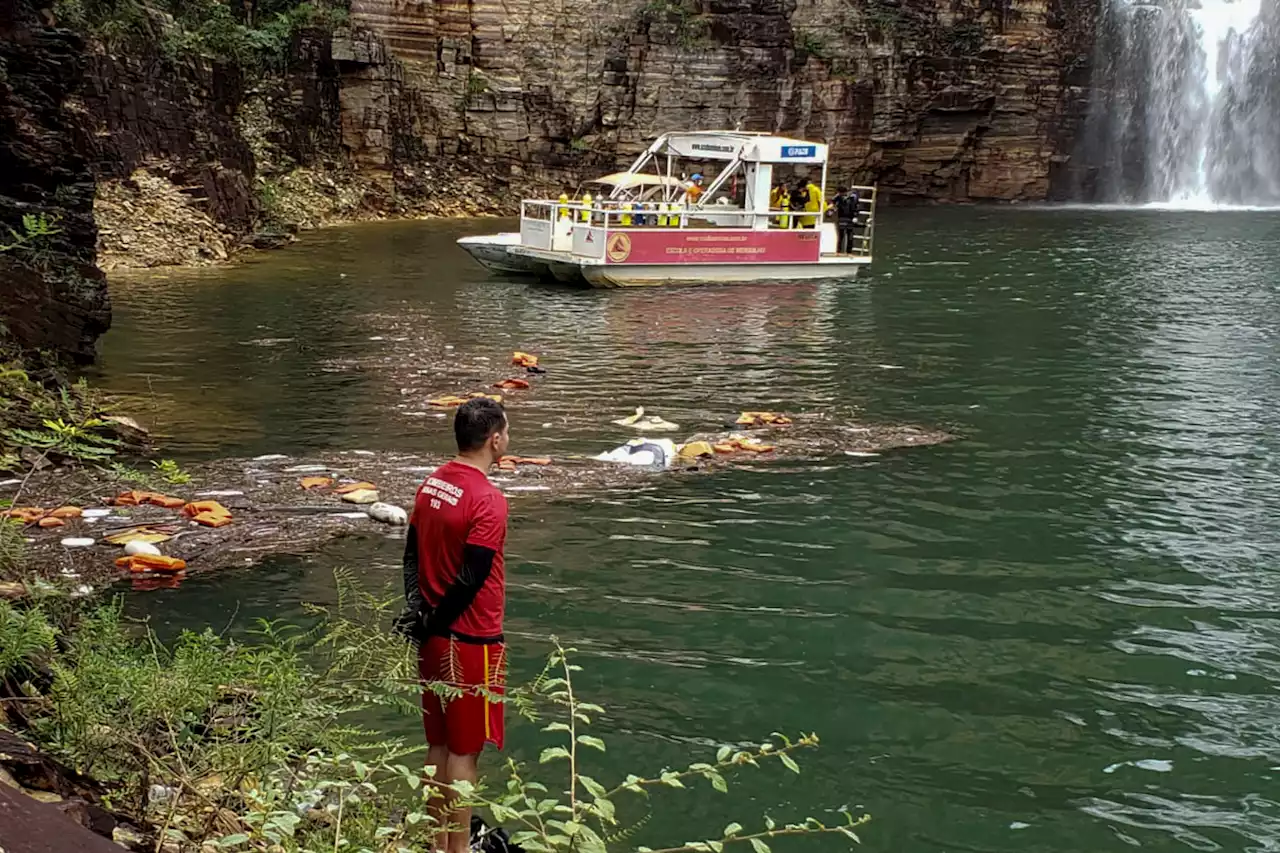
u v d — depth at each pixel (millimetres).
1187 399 15844
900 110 51188
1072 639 8062
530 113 45219
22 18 15195
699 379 16953
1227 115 55219
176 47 31688
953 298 25812
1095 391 16344
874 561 9453
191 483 10992
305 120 40000
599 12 46156
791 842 5621
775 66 48500
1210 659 7785
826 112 49656
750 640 7906
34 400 11969
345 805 4711
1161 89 55375
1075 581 9117
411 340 19594
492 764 6230
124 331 19672
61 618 6617
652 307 23828
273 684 4992
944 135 52531
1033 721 6891
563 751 4496
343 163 41438
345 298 24109
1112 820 5879
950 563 9453
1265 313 23922
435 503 4891
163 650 7070
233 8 39656
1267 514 10852
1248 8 54750
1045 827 5812
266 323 20875
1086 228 42406
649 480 11547
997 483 11711
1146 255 34281
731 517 10438
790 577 9062
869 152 50938
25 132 15055
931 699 7133
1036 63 53250
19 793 3240
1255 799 6102
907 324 22219
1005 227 42688
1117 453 12961
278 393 15406
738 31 47875
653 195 31094
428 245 34031
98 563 8789
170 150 30281
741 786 6098
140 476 9359
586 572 9039
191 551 9117
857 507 10828
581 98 45969
